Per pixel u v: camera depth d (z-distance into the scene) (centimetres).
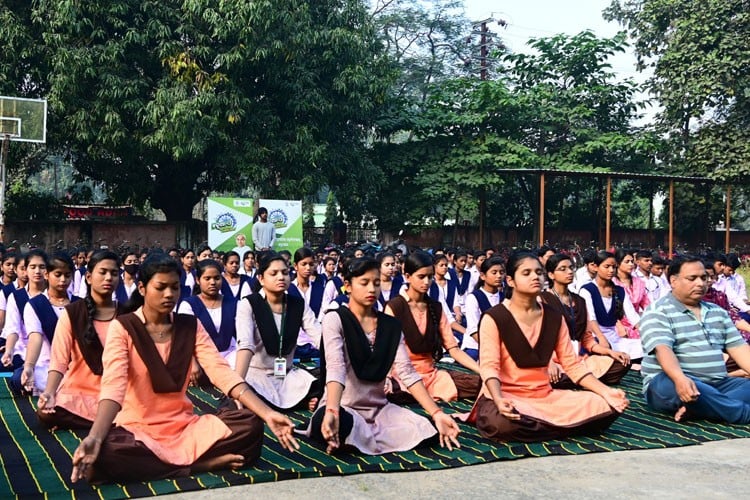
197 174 2144
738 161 2272
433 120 2350
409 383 489
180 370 421
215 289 702
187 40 1861
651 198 2453
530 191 2527
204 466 418
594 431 522
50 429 530
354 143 2233
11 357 672
